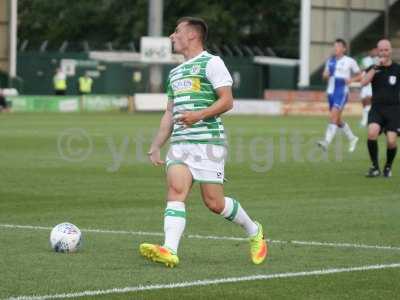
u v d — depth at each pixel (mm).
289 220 35531
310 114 140375
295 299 22234
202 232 32250
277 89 167250
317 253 28375
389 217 36469
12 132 86500
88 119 112438
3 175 51500
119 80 161750
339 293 22891
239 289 23156
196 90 26125
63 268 25547
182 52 26531
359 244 30109
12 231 32281
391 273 25328
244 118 122875
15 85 143750
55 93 149625
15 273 24828
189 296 22328
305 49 145000
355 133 91500
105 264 26172
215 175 26078
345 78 68125
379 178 51406
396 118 51219
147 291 22797
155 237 31188
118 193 44094
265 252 26578
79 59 161875
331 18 146625
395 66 51219
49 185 47094
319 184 48375
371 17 149250
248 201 41344
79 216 36406
